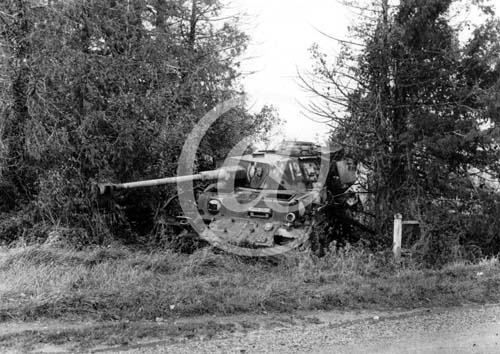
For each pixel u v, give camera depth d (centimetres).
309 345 629
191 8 1481
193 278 865
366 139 1298
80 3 1141
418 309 805
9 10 1129
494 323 742
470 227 1213
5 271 828
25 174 1144
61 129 1094
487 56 1226
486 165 1255
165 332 644
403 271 992
